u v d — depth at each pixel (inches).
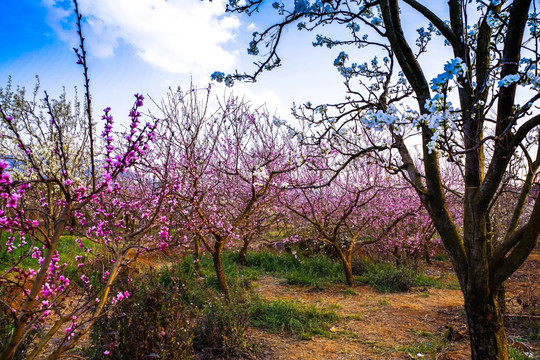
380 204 441.4
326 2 166.2
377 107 156.4
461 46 132.6
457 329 230.7
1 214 78.7
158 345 139.4
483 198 122.9
